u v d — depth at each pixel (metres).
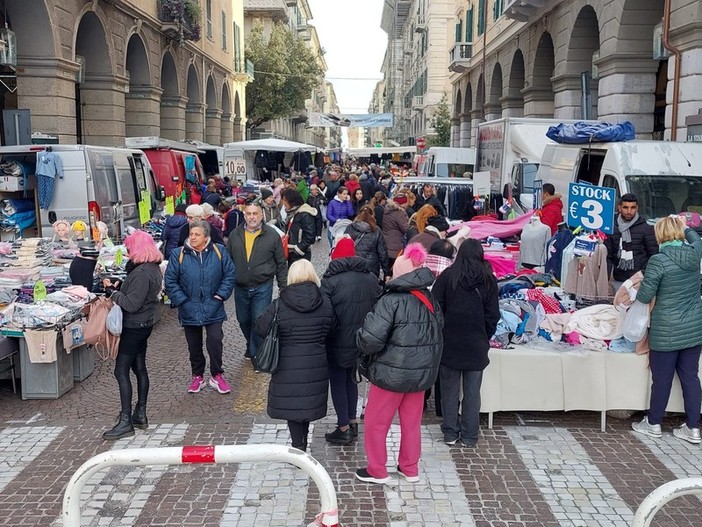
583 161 11.02
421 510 4.95
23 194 12.09
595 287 7.41
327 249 18.17
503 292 7.55
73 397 7.27
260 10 58.66
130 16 22.41
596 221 7.41
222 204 13.69
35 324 6.93
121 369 6.20
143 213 13.71
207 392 7.40
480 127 19.39
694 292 6.07
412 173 33.16
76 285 8.27
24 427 6.44
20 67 16.61
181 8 26.17
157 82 25.91
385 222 11.63
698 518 4.84
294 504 5.00
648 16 16.27
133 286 6.05
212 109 38.50
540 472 5.56
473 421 6.01
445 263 7.33
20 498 5.08
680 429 6.28
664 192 9.18
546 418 6.75
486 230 11.15
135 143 17.89
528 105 25.34
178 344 9.30
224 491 5.20
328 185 21.70
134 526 4.71
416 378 5.06
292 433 5.52
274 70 51.31
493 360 6.41
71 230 10.27
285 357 5.30
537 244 9.62
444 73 57.38
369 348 4.98
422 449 6.00
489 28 32.94
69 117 17.61
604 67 17.34
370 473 5.31
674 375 6.35
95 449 5.95
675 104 13.68
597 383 6.43
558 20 21.64
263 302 8.02
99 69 20.72
